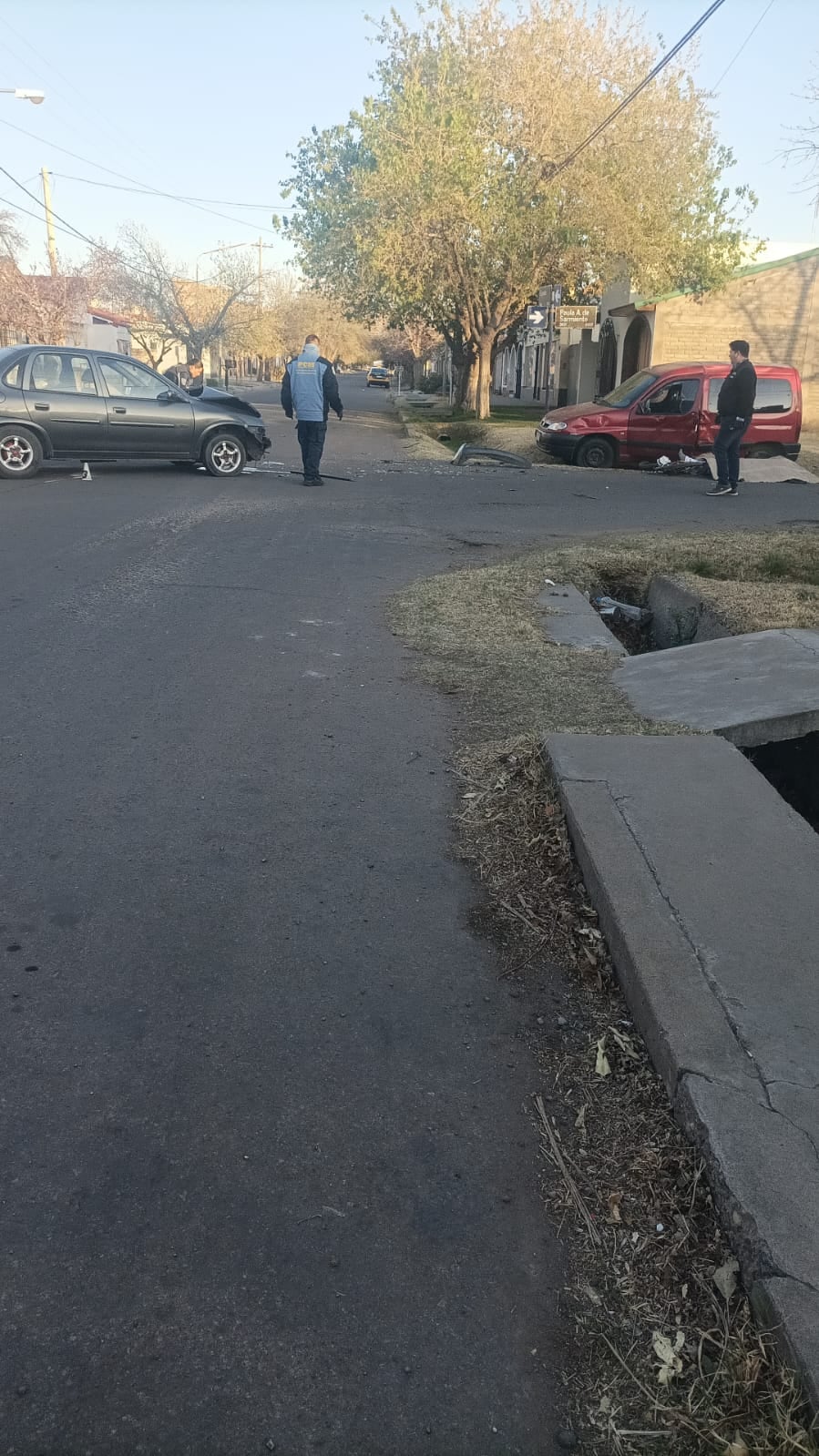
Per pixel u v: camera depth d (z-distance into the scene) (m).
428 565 8.82
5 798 4.12
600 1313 2.07
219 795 4.23
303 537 9.91
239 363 90.50
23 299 39.50
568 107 25.58
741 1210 2.12
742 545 9.74
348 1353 1.97
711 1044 2.59
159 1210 2.26
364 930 3.33
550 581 8.14
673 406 18.22
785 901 3.23
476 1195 2.34
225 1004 2.94
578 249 26.81
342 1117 2.55
